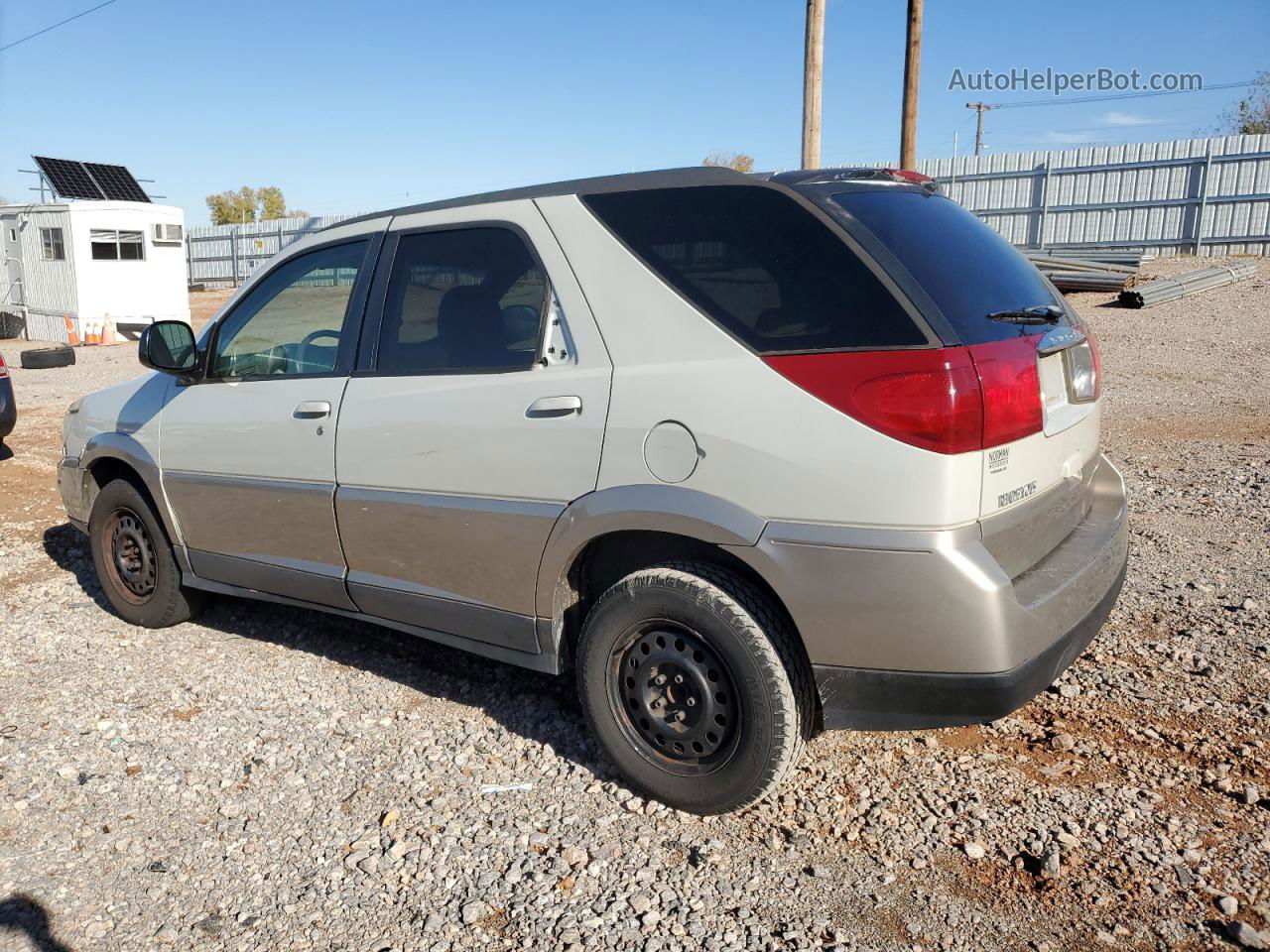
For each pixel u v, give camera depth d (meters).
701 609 2.94
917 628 2.66
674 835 3.06
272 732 3.83
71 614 5.23
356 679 4.28
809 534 2.74
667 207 3.13
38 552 6.42
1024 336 2.91
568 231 3.28
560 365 3.23
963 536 2.63
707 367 2.91
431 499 3.55
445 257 3.62
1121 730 3.48
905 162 13.39
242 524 4.28
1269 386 10.46
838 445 2.69
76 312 23.17
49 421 11.59
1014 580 2.85
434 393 3.52
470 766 3.52
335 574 3.99
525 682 4.17
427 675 4.29
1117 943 2.50
